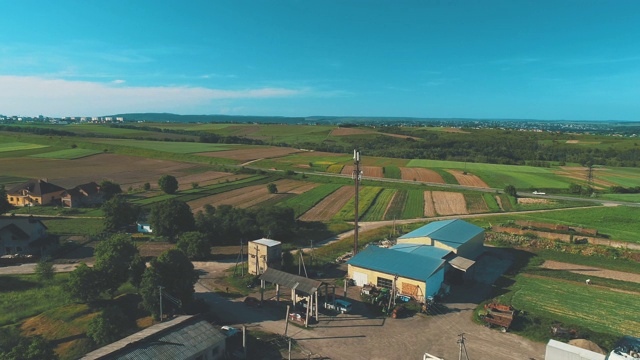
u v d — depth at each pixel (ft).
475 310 168.66
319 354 134.21
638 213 340.18
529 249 258.98
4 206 290.56
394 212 357.61
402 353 135.54
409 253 201.57
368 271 191.31
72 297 161.07
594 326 153.58
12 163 554.05
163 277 151.84
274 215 277.44
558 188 457.68
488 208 372.17
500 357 133.08
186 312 158.71
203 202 370.53
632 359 111.45
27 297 174.81
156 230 259.19
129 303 167.02
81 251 243.81
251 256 209.56
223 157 636.89
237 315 162.40
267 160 625.00
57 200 363.76
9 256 229.45
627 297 182.09
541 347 139.23
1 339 134.21
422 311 165.89
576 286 195.52
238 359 129.29
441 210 365.20
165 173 516.73
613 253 242.37
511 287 194.08
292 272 208.33
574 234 273.95
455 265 197.47
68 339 139.54
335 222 322.75
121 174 503.20
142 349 112.57
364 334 148.05
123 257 175.73
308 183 472.44
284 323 156.25
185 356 115.55
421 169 568.41
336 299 173.17
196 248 227.40
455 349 138.21
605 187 466.29
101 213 329.11
